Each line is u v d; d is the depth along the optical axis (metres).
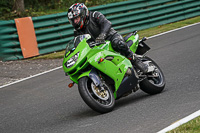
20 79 21.16
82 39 12.35
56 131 11.27
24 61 26.22
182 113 10.97
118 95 13.09
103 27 12.95
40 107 14.89
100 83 12.16
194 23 33.38
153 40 28.14
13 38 26.69
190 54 21.17
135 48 14.38
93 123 11.41
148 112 11.70
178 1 37.09
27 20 27.22
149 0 34.91
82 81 12.01
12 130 12.23
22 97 17.08
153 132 9.68
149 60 15.05
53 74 21.38
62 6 44.16
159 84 14.44
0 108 15.61
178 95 13.35
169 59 20.86
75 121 12.09
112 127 10.69
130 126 10.50
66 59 12.17
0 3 40.44
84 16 12.95
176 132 9.27
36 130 11.78
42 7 43.03
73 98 15.60
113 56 13.00
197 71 16.91
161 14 35.09
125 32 32.28
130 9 33.50
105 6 31.97
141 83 14.02
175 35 28.70
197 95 12.85
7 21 26.39
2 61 26.34
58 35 28.84
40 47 27.80
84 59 12.02
